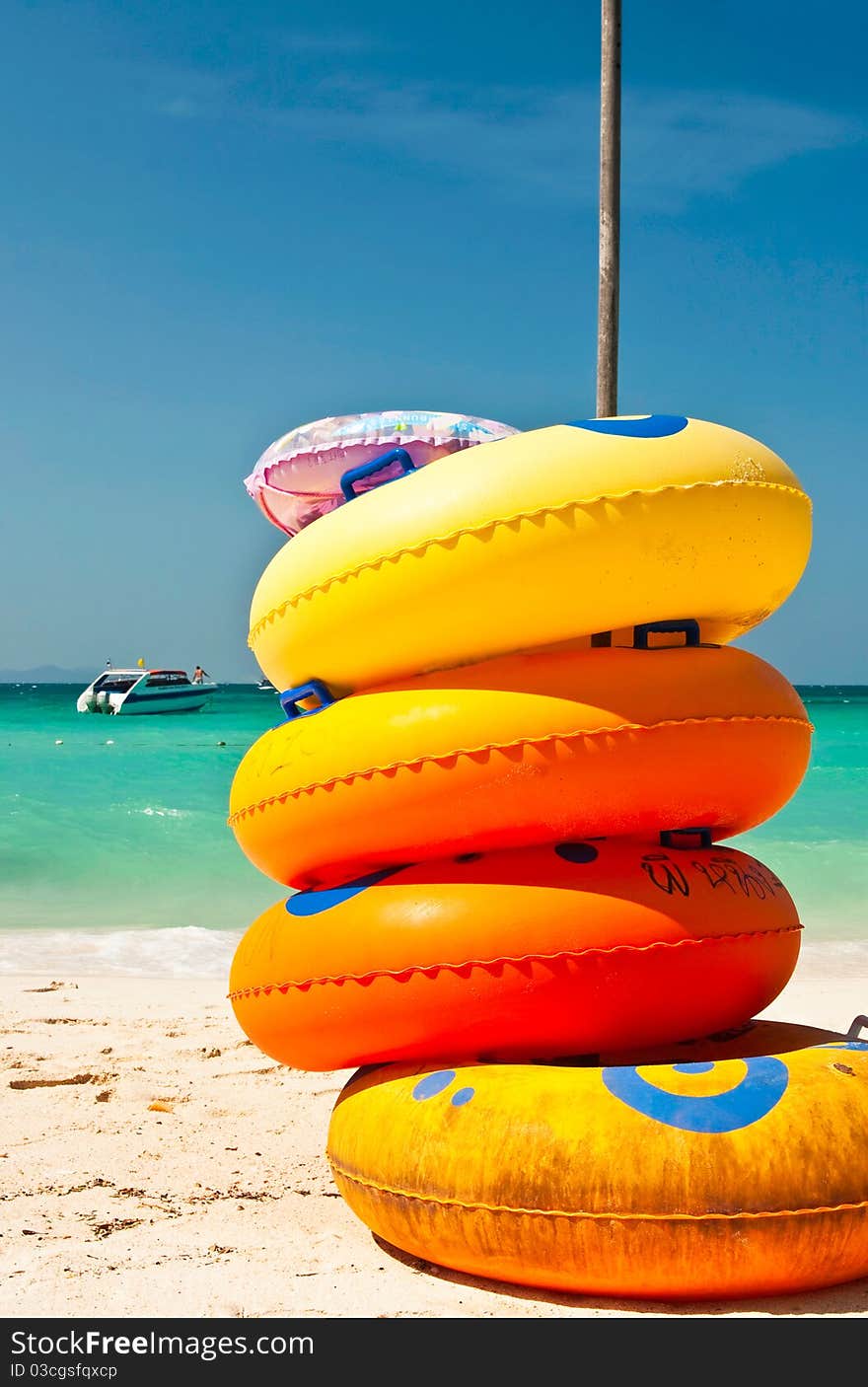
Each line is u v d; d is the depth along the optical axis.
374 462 4.90
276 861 4.63
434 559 4.17
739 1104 3.63
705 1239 3.49
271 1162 5.11
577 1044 4.08
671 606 4.18
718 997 4.11
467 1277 3.89
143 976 8.96
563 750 4.04
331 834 4.35
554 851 4.18
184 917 11.32
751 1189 3.49
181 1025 7.29
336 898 4.33
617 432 4.24
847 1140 3.58
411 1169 3.79
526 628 4.20
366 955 4.12
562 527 4.05
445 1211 3.71
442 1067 4.12
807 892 12.36
